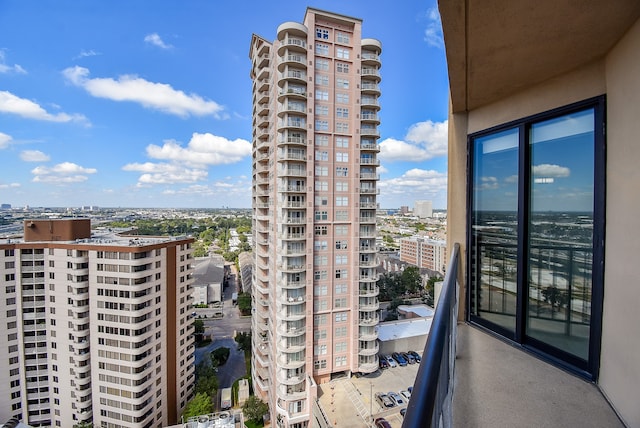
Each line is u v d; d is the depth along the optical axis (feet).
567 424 8.61
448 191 18.52
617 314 9.35
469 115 17.76
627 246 8.89
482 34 10.00
